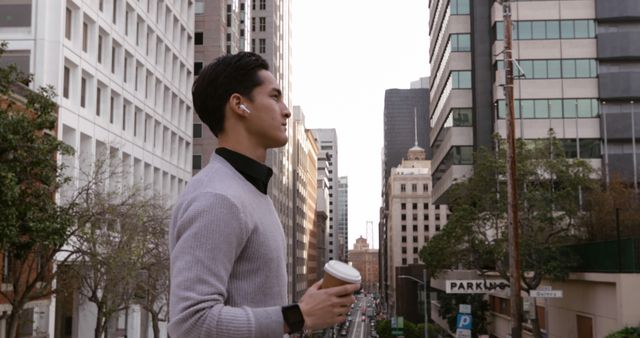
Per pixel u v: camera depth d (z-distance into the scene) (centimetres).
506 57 2364
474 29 5872
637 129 5403
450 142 5906
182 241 220
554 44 5509
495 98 5597
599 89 5438
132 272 2523
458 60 5944
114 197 3045
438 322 7344
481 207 3222
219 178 237
